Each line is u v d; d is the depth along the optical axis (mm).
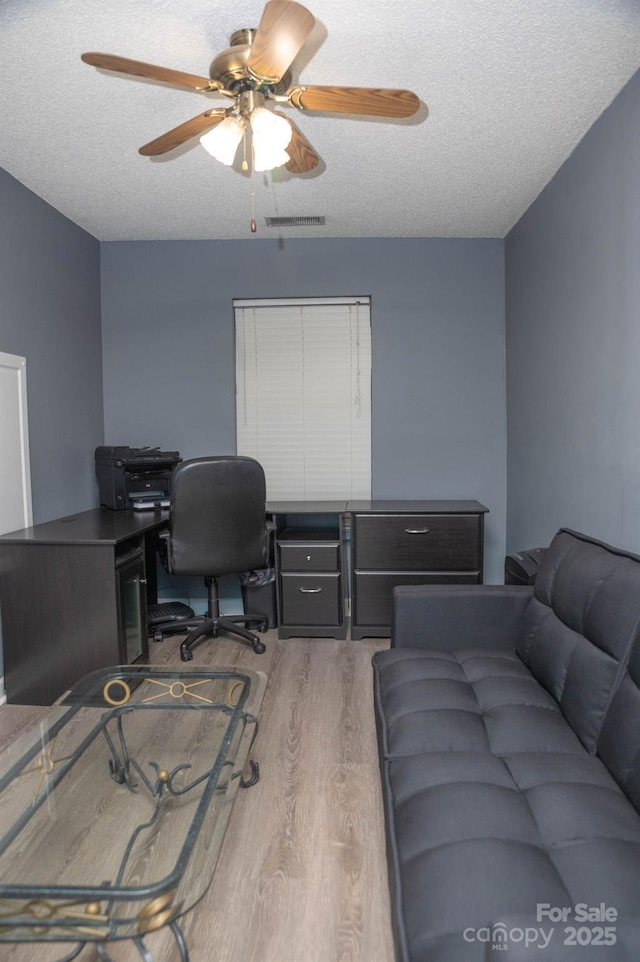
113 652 2553
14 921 1035
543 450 3008
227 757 1603
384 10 1714
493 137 2465
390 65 1975
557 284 2789
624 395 2117
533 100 2186
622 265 2119
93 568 2543
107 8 1699
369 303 3797
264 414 3877
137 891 1051
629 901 966
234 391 3836
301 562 3363
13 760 1689
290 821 1764
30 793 1636
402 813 1258
